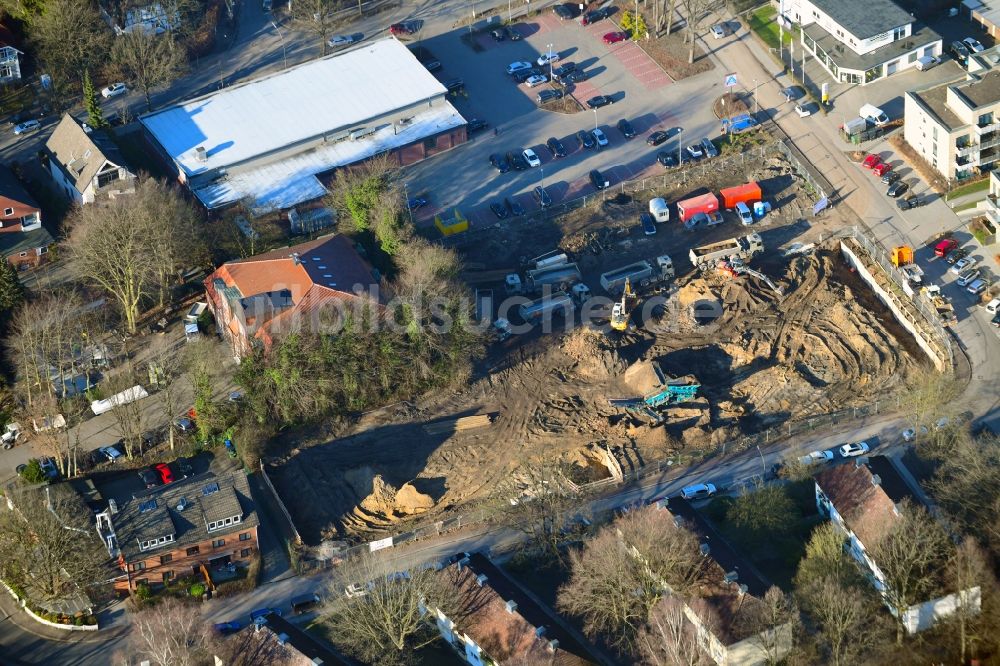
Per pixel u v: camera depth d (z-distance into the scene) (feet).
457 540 603.67
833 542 556.92
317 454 639.76
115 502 608.19
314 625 569.64
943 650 531.91
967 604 529.45
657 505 584.81
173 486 604.90
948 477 588.50
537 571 584.40
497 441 643.45
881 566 545.85
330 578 590.14
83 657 565.12
